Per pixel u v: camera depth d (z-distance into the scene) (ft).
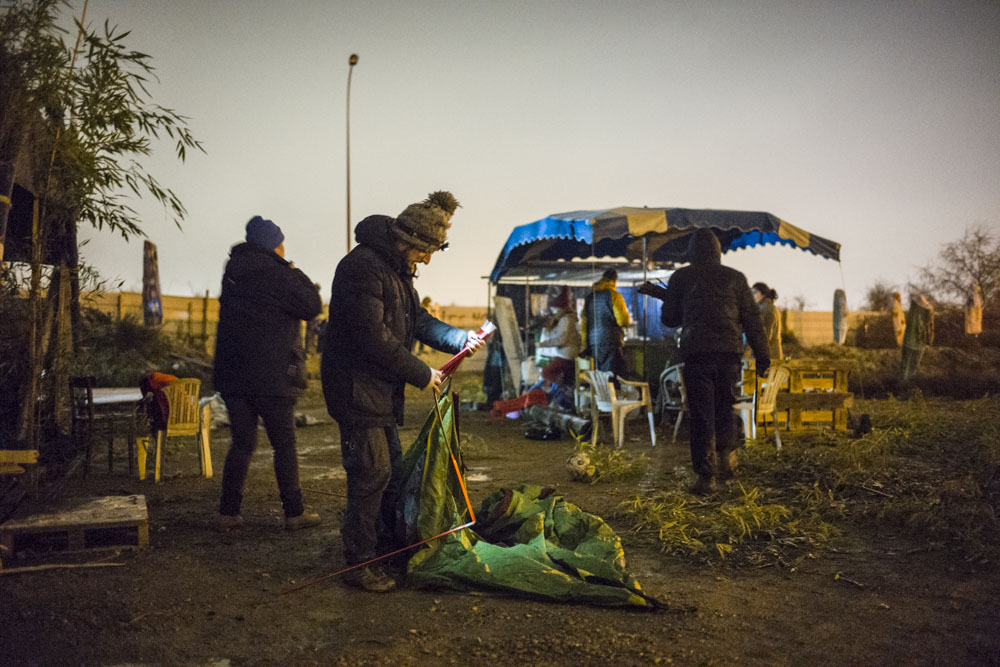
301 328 14.97
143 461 20.12
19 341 16.48
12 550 12.59
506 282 42.91
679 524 14.51
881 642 9.45
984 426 25.85
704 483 17.81
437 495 11.65
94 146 15.93
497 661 8.98
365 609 10.61
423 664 8.92
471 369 77.41
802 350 45.19
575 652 9.19
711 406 17.93
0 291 15.62
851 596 11.14
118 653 9.22
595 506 17.02
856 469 18.93
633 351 33.17
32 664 8.89
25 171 15.55
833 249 31.58
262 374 14.34
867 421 25.55
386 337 11.01
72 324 20.27
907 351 43.68
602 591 10.68
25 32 14.46
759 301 29.40
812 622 10.12
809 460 20.68
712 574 12.21
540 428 28.35
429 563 11.48
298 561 12.85
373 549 11.54
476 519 12.63
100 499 14.53
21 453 12.74
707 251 18.37
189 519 15.71
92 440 21.39
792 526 14.43
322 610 10.59
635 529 14.78
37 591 11.27
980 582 11.70
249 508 16.72
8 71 14.39
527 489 13.26
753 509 14.80
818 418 25.57
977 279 56.39
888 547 13.58
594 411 25.89
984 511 15.03
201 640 9.61
